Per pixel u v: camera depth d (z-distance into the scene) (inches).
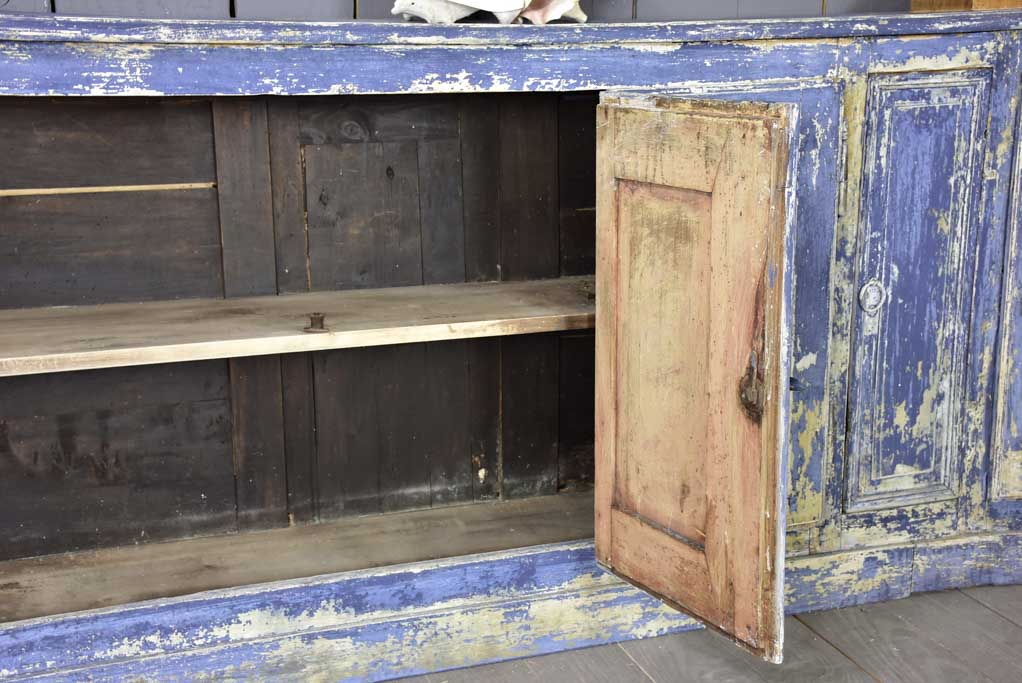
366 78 87.1
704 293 78.7
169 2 98.3
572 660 98.7
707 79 94.3
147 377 100.3
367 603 94.3
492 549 100.0
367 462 108.6
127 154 97.0
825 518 105.9
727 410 78.2
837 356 102.3
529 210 109.1
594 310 96.9
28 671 87.0
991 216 104.7
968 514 111.2
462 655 97.5
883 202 100.8
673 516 85.7
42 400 97.7
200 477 103.6
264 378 103.5
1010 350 107.7
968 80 101.2
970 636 102.3
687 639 102.3
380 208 104.8
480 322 92.9
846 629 103.8
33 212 95.4
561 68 90.9
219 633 91.0
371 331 89.9
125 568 97.1
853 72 97.6
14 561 98.7
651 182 82.0
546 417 113.6
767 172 71.6
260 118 99.3
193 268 100.7
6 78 79.7
